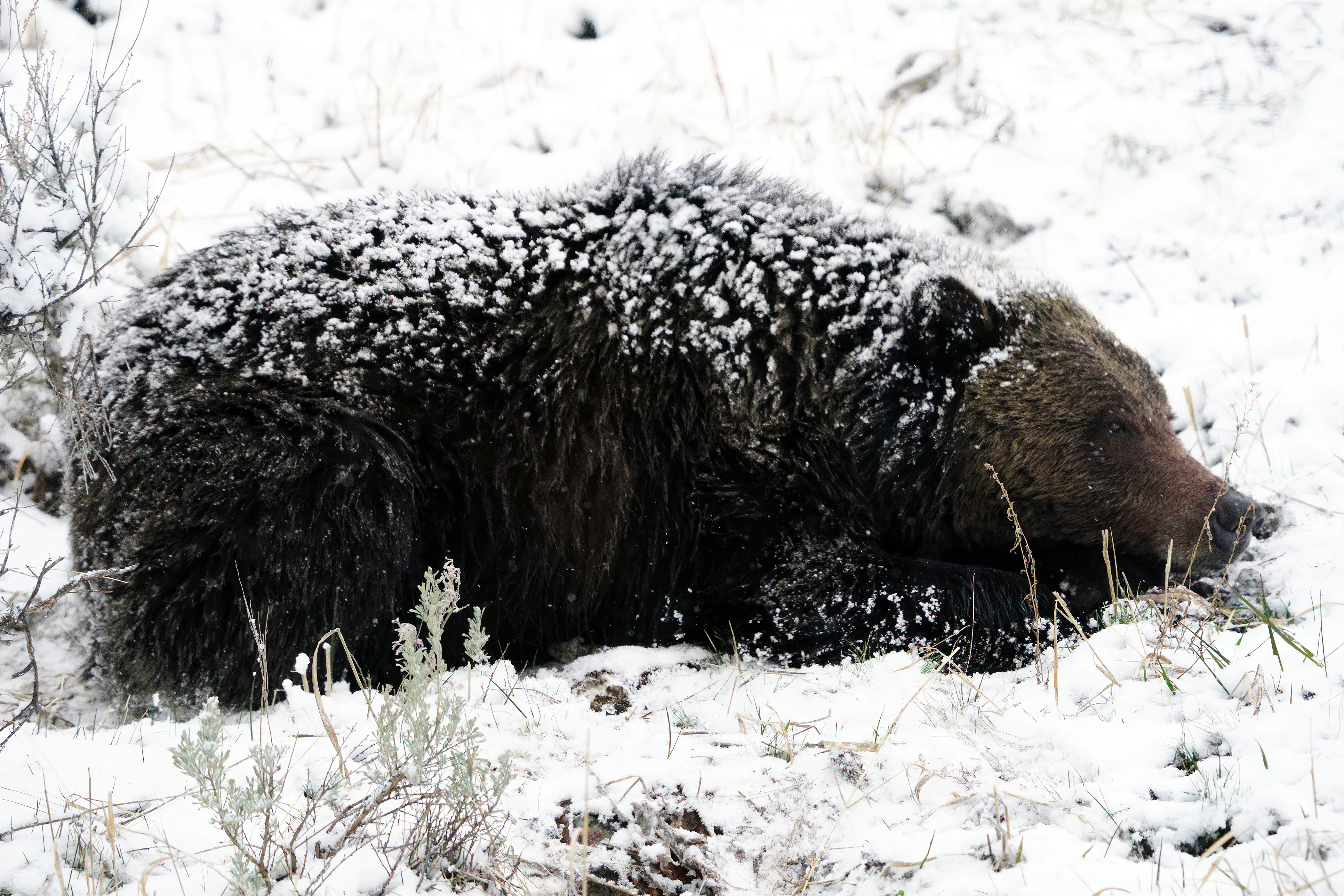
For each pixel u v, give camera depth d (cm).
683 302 1267
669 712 1055
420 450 1198
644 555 1273
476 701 1060
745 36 2542
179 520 1120
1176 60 2486
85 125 1234
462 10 2564
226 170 2095
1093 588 1302
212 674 1142
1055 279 1479
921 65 2423
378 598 1160
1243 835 767
